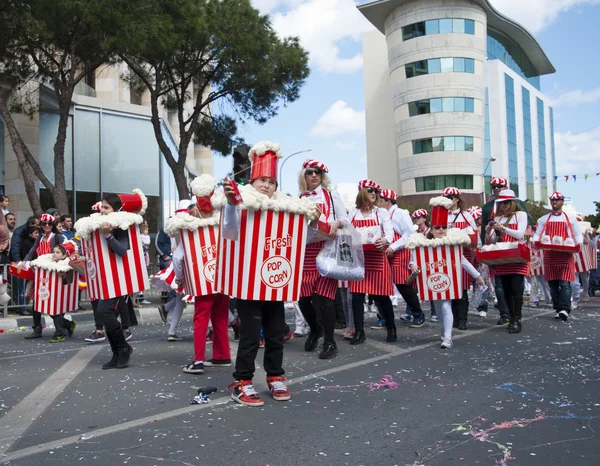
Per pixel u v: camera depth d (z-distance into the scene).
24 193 20.05
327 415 4.03
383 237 7.11
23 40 14.70
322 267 5.99
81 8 13.03
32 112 19.34
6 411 4.32
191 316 11.62
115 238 5.73
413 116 57.19
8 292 10.76
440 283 6.74
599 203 40.84
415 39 56.78
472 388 4.71
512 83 69.81
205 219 5.79
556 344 6.82
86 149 22.03
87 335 8.82
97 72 23.89
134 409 4.28
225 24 16.23
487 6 60.16
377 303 8.09
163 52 15.22
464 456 3.21
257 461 3.18
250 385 4.43
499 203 8.26
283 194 4.54
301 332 8.12
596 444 3.37
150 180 23.83
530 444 3.38
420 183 57.03
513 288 7.94
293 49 17.89
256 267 4.33
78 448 3.45
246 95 18.45
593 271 15.14
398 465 3.10
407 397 4.47
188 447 3.42
